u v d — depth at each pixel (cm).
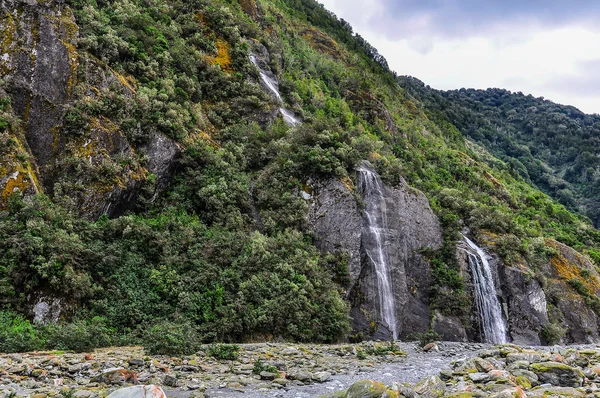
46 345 1373
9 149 1889
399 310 2766
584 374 1046
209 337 1791
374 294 2669
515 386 892
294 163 2784
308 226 2595
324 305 2212
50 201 1942
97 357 1225
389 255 2869
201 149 2627
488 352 1396
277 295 2091
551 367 1026
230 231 2347
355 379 1186
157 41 3025
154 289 1881
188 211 2394
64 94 2225
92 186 2083
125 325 1733
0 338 1344
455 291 3048
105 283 1822
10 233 1711
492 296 3300
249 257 2194
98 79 2378
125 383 959
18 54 2177
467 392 856
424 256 3109
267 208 2608
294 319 2052
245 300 1988
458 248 3259
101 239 1959
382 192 3072
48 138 2098
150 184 2322
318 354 1625
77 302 1706
